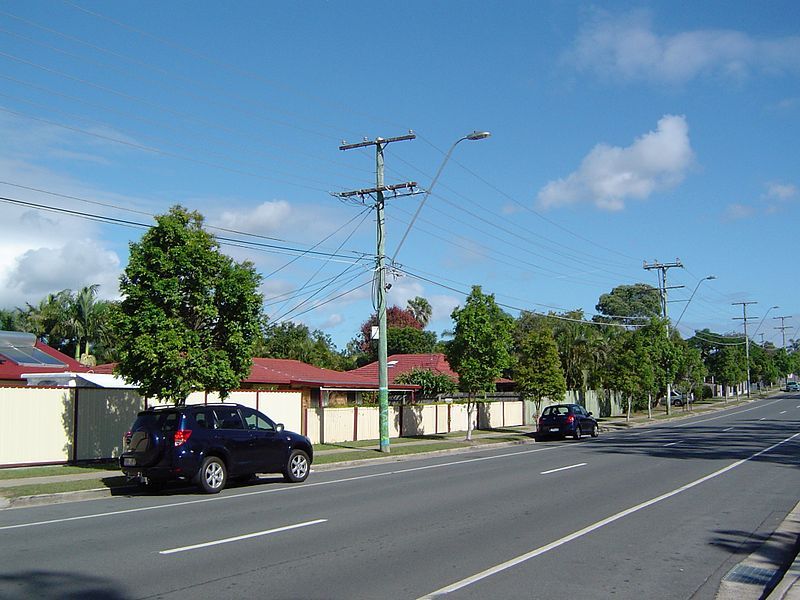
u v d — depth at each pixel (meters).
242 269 19.86
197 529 11.28
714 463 21.25
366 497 14.88
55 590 7.68
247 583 7.98
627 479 17.55
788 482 16.91
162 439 15.59
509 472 19.53
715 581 8.30
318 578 8.20
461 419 39.78
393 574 8.41
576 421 33.94
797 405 71.94
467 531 11.02
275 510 13.21
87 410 21.50
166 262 18.38
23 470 19.38
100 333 46.84
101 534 10.91
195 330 19.28
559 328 56.81
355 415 32.19
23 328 47.44
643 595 7.70
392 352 72.75
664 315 59.84
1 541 10.41
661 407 76.31
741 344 107.44
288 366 41.28
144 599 7.35
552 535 10.73
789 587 7.85
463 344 31.84
